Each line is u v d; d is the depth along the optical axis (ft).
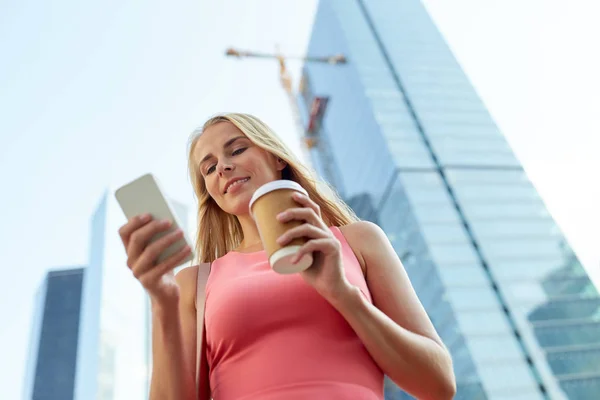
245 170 6.20
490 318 90.58
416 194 108.88
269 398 4.23
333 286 4.03
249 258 5.77
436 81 140.26
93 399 141.69
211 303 5.23
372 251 5.61
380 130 121.60
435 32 158.10
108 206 178.81
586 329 91.66
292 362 4.40
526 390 81.87
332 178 162.40
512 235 105.29
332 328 4.66
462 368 86.89
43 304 215.72
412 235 106.22
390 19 159.43
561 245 105.29
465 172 116.26
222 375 4.69
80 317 211.20
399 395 96.78
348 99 145.28
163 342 4.44
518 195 114.32
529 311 92.58
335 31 159.84
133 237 3.90
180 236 3.93
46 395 192.03
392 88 135.33
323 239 3.76
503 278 96.94
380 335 4.25
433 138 122.31
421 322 4.88
